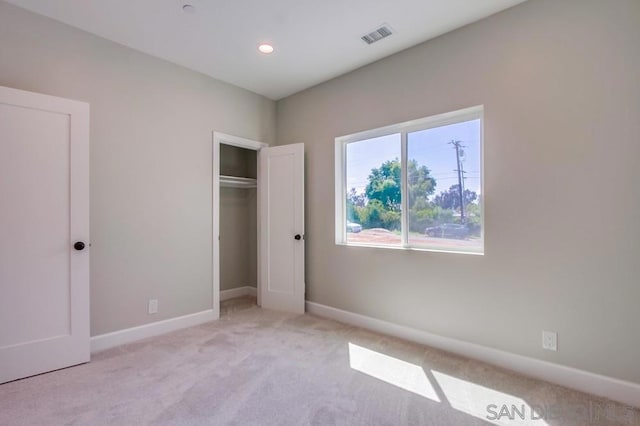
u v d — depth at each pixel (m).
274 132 4.06
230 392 1.98
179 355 2.51
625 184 1.89
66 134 2.32
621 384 1.89
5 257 2.10
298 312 3.63
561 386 2.06
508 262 2.31
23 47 2.29
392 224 3.12
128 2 2.21
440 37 2.65
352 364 2.36
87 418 1.72
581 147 2.02
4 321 2.08
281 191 3.77
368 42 2.75
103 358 2.45
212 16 2.38
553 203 2.13
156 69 2.99
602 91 1.95
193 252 3.25
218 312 3.44
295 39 2.70
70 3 2.23
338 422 1.71
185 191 3.19
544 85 2.16
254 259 4.46
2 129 2.09
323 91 3.55
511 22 2.29
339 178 3.48
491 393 1.98
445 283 2.63
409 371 2.26
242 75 3.38
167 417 1.73
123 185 2.77
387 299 3.00
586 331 2.01
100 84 2.65
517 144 2.27
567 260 2.08
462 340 2.53
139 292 2.86
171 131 3.09
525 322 2.24
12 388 2.02
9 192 2.11
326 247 3.52
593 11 1.98
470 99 2.49
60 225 2.29
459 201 2.69
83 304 2.37
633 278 1.87
